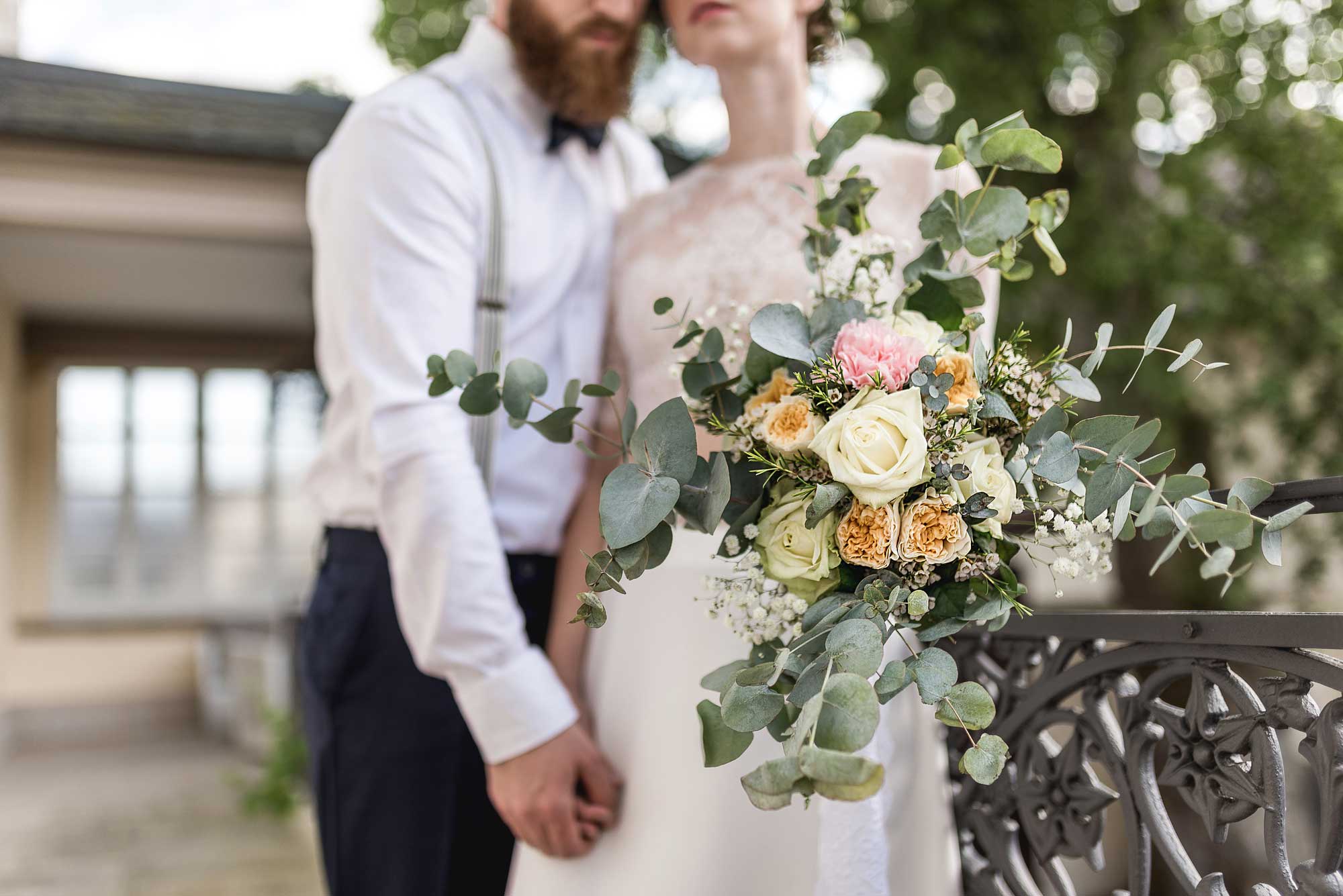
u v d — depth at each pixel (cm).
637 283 155
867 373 97
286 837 527
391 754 153
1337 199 537
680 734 128
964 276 108
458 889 154
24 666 931
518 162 157
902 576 97
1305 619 79
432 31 702
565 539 160
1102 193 527
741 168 152
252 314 915
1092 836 107
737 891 124
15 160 539
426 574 135
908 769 128
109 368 969
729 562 120
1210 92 546
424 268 142
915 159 145
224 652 903
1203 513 85
